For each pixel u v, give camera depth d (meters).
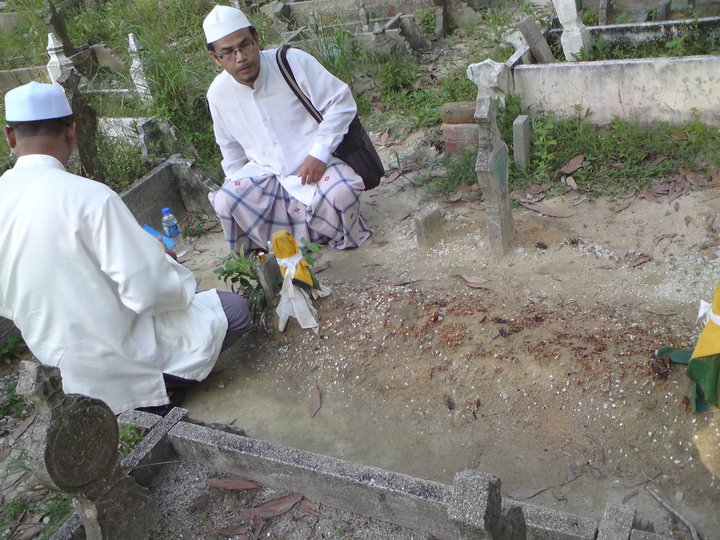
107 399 3.38
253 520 2.46
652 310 3.45
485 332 3.48
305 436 3.41
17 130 3.12
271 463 2.50
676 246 3.90
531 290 3.76
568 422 3.10
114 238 3.09
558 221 4.35
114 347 3.29
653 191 4.45
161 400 3.49
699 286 3.56
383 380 3.54
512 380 3.28
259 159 4.56
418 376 3.47
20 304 3.17
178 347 3.50
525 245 4.16
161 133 5.83
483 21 6.93
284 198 4.55
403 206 4.95
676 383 3.01
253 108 4.33
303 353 3.79
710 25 5.17
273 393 3.70
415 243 4.48
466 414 3.29
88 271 3.14
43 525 3.09
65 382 3.30
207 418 3.63
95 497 2.25
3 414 3.86
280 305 3.85
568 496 2.85
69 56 7.91
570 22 5.31
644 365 3.09
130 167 5.44
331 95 4.36
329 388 3.62
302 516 2.45
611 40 5.51
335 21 7.44
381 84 6.43
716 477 2.77
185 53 7.58
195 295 3.69
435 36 7.23
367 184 4.62
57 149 3.19
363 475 2.34
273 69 4.27
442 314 3.65
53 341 3.23
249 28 4.03
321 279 4.32
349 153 4.49
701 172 4.50
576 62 5.04
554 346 3.30
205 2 8.88
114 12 9.00
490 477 1.84
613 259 3.90
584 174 4.71
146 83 6.31
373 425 3.39
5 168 5.49
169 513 2.52
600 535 2.12
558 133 5.03
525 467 3.01
